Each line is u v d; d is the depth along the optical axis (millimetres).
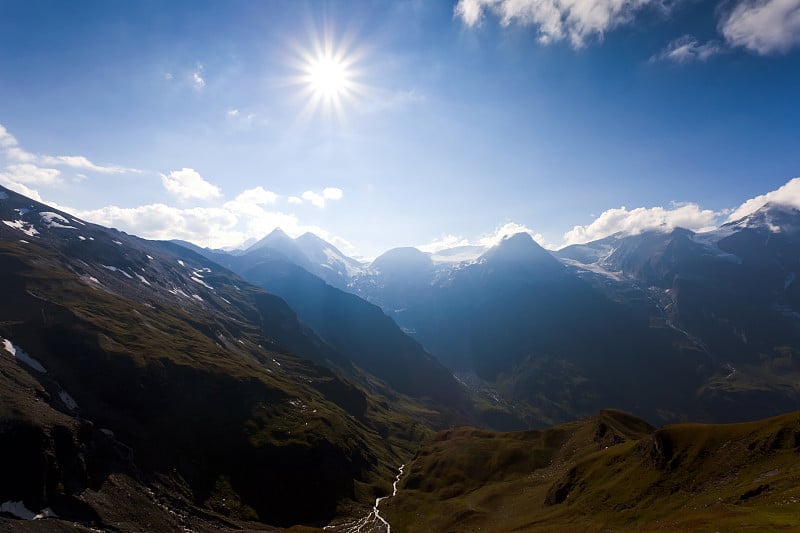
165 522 105562
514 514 113000
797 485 61281
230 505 123750
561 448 158750
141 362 151125
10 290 175000
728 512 59781
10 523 83312
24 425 101562
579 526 82688
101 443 118438
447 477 159125
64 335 151125
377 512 138500
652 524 69062
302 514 132375
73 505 97688
